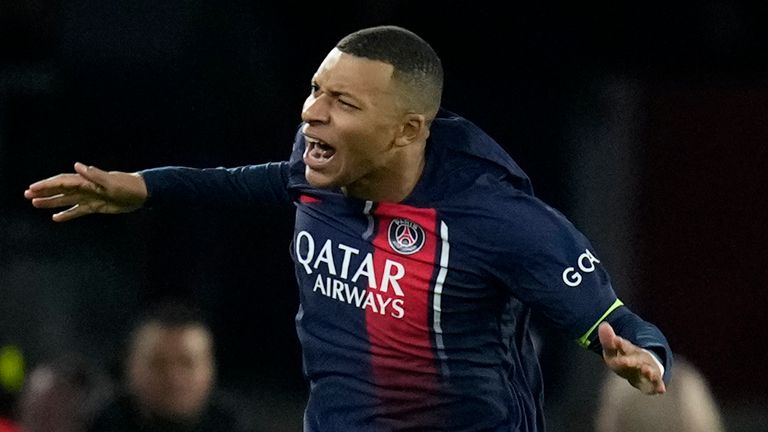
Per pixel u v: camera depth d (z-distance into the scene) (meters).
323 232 13.81
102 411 21.52
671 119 37.28
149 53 33.78
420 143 13.37
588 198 36.06
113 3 33.88
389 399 13.79
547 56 35.47
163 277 34.59
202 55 33.78
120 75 34.03
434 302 13.48
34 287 33.38
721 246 37.66
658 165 37.44
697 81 37.25
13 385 30.03
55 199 14.19
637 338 12.80
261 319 35.25
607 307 13.21
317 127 13.13
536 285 13.27
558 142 35.59
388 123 13.11
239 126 34.00
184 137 34.03
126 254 34.53
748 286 37.72
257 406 34.94
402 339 13.62
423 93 13.20
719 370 38.00
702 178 37.56
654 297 37.81
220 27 33.75
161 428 21.36
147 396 21.33
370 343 13.72
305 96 34.12
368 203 13.52
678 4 36.41
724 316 37.88
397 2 34.66
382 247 13.52
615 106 36.25
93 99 34.12
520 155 35.62
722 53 37.12
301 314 14.18
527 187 13.82
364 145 13.10
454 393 13.78
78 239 34.34
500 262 13.31
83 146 34.22
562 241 13.26
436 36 35.03
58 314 33.38
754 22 36.88
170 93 33.94
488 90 35.41
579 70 35.66
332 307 13.86
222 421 21.77
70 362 23.64
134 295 34.31
